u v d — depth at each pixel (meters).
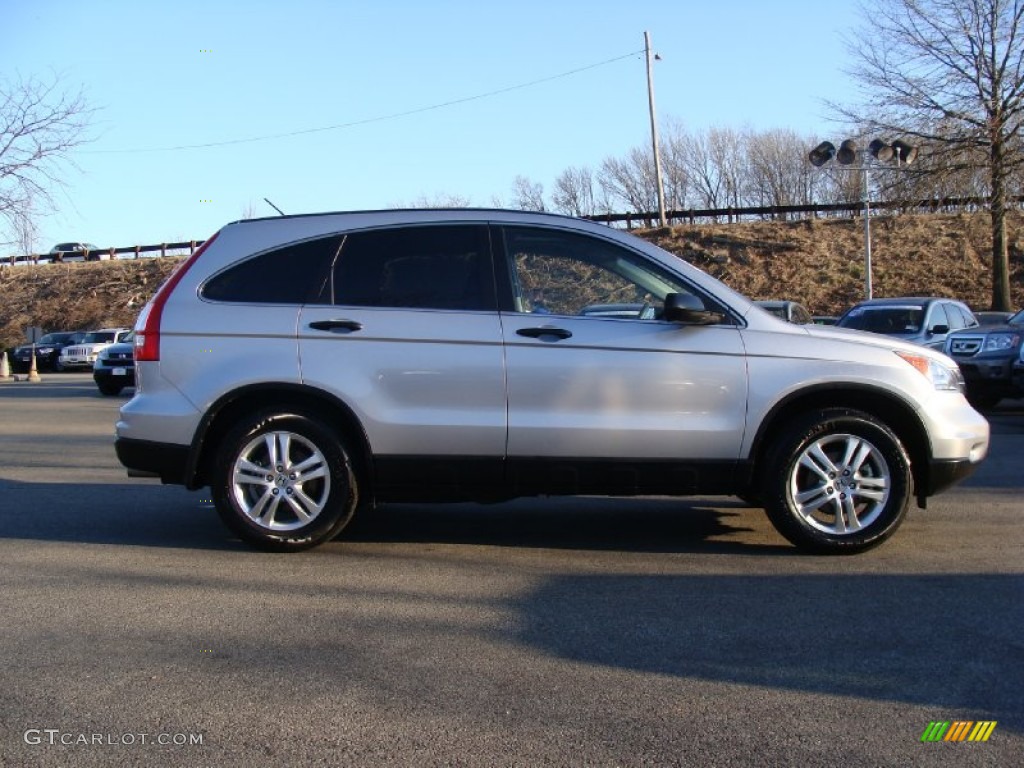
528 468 5.52
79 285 52.31
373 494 5.69
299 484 5.65
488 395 5.49
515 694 3.72
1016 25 23.97
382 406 5.53
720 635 4.36
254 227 5.82
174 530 6.49
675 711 3.56
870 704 3.63
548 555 5.81
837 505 5.59
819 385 5.51
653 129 37.06
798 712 3.56
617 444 5.48
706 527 6.58
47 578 5.29
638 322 5.55
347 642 4.28
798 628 4.45
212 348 5.59
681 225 37.66
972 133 24.72
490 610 4.73
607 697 3.69
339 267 5.68
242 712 3.56
